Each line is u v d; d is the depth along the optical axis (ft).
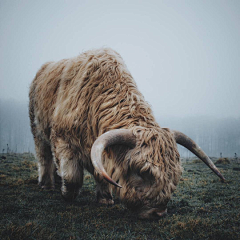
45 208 12.52
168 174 8.95
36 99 17.42
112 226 10.06
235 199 14.25
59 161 13.23
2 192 15.83
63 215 11.41
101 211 12.23
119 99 11.14
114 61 12.66
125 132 9.39
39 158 18.45
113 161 10.07
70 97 12.71
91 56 13.46
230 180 20.15
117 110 10.77
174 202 13.97
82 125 12.00
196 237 8.86
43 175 18.21
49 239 8.48
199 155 10.67
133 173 9.37
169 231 9.44
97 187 14.42
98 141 8.77
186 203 13.73
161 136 9.36
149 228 9.53
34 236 8.59
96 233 9.21
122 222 10.54
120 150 9.75
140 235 9.01
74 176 12.96
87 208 12.72
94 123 11.33
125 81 11.85
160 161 8.87
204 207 12.87
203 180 20.39
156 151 8.96
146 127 9.89
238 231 9.27
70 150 12.85
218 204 13.39
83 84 12.51
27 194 15.56
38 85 17.42
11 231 8.80
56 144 13.28
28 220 10.32
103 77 12.09
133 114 10.39
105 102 11.26
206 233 9.14
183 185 18.54
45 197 15.03
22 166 27.45
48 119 14.99
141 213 9.33
